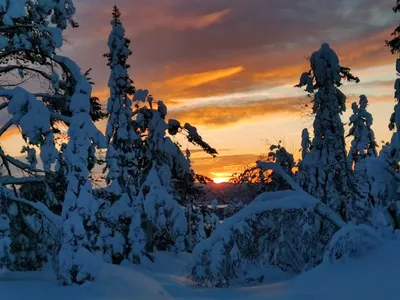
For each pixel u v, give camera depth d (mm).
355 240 15133
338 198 22844
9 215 15148
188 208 34125
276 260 19297
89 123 15820
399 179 17781
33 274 15391
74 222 14805
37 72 16359
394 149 18703
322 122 25297
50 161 14836
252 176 22000
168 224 26906
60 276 14289
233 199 24234
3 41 13695
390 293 11922
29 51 15336
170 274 24328
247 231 19172
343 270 14461
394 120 21000
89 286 14289
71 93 16969
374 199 19844
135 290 15141
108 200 26328
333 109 25250
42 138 14883
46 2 15102
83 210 15148
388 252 14453
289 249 19266
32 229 15734
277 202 19547
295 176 24891
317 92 25641
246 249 19062
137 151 30094
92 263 14609
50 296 13258
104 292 14109
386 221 16641
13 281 14125
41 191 16656
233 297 15414
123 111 29344
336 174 23719
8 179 15641
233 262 18844
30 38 15094
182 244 31453
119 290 14711
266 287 15930
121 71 29375
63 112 17516
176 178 32375
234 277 19109
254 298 14641
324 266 15188
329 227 19750
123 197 27312
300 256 19094
